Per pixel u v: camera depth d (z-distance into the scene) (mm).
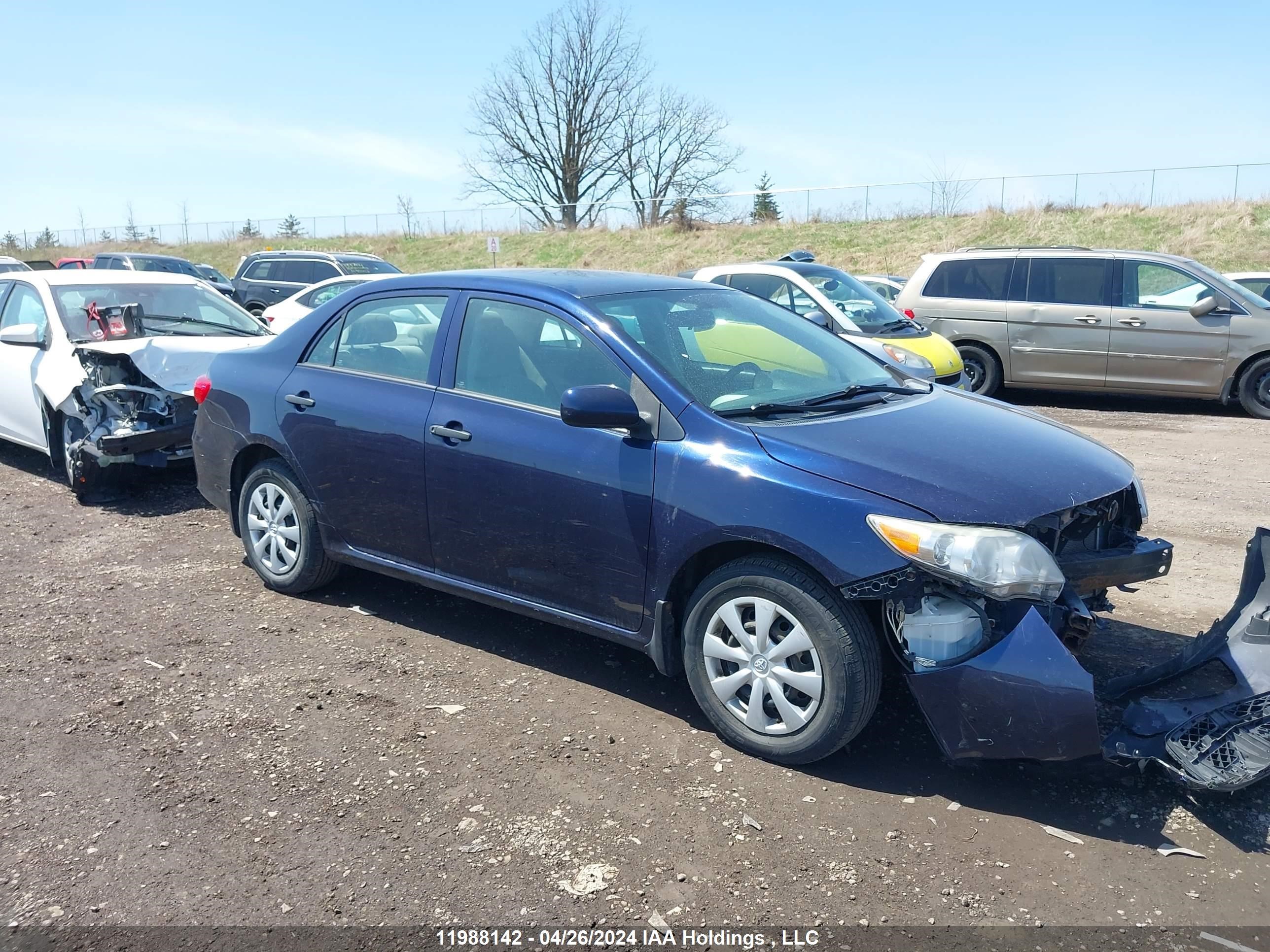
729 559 3611
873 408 3936
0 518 6715
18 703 3971
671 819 3139
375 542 4609
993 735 3074
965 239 30453
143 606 5043
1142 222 28281
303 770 3443
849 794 3277
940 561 3051
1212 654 3496
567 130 50812
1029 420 4059
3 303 8203
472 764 3479
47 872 2895
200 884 2840
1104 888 2793
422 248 42281
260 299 19109
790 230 35062
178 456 7074
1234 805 3189
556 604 4004
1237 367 11039
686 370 3842
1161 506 7043
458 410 4188
